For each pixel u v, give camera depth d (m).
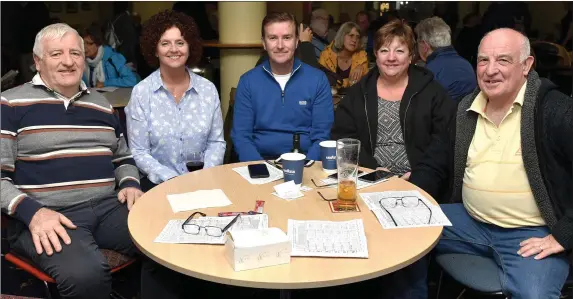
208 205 1.72
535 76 1.85
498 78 1.80
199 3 5.62
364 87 2.61
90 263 1.75
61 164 1.98
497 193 1.86
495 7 5.59
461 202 2.14
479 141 1.94
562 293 1.88
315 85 2.77
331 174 2.08
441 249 1.99
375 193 1.85
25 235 1.84
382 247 1.40
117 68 4.78
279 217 1.61
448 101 2.54
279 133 2.79
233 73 4.57
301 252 1.35
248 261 1.26
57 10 6.84
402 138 2.54
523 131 1.80
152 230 1.51
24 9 5.16
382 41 2.46
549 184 1.77
